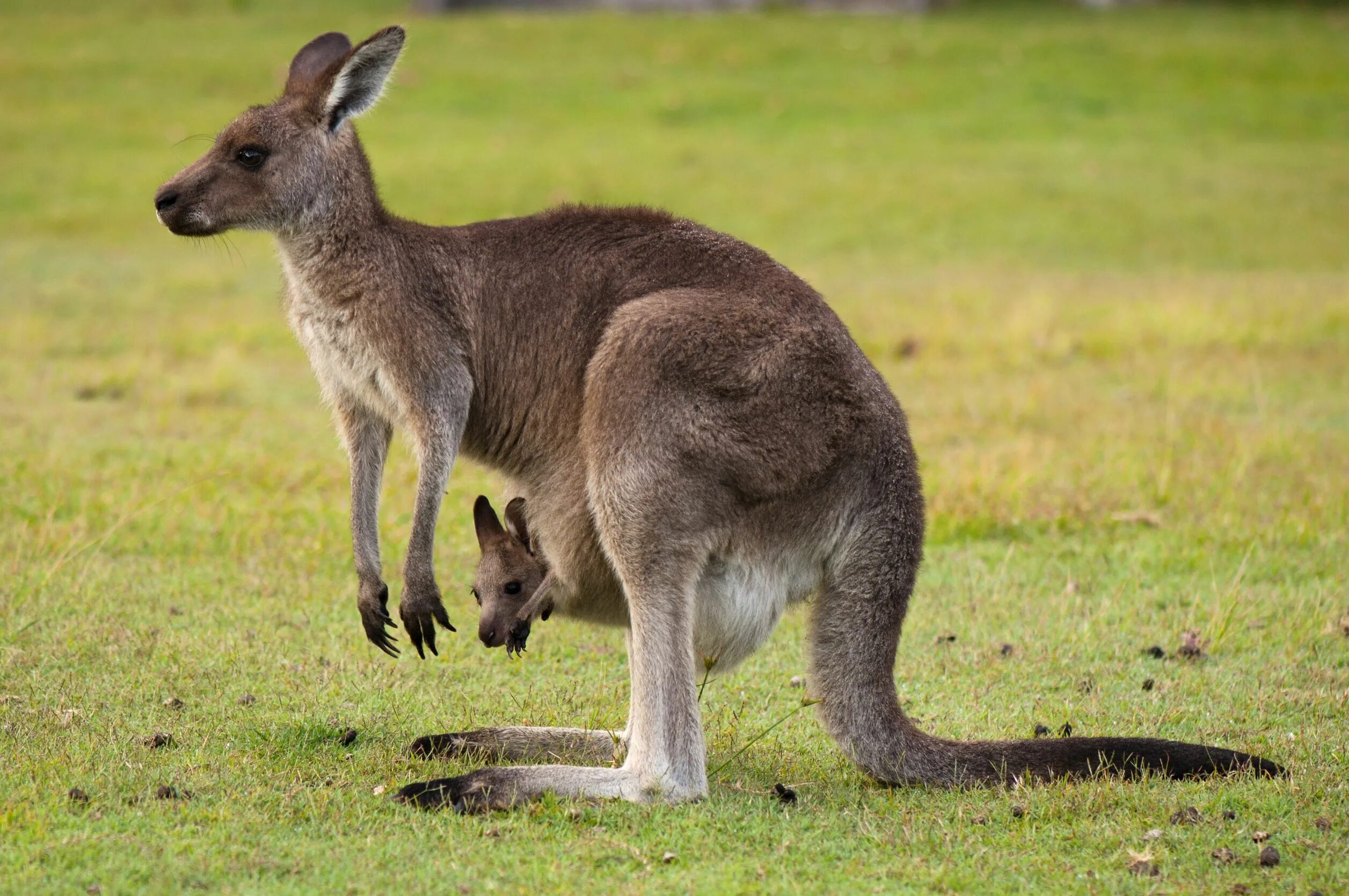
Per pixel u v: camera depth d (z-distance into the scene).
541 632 15.08
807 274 38.53
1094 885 9.28
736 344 10.85
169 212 12.05
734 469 10.74
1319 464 21.00
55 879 9.05
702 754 10.62
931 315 32.44
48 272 36.88
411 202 44.00
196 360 28.58
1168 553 17.44
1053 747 11.09
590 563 11.56
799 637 15.20
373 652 14.21
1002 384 27.23
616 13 69.94
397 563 17.02
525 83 58.31
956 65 61.72
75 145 49.22
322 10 70.62
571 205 12.38
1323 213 45.00
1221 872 9.47
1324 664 14.08
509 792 10.37
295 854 9.53
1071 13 72.94
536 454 12.09
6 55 59.69
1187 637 14.62
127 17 67.50
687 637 10.71
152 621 14.62
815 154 50.91
